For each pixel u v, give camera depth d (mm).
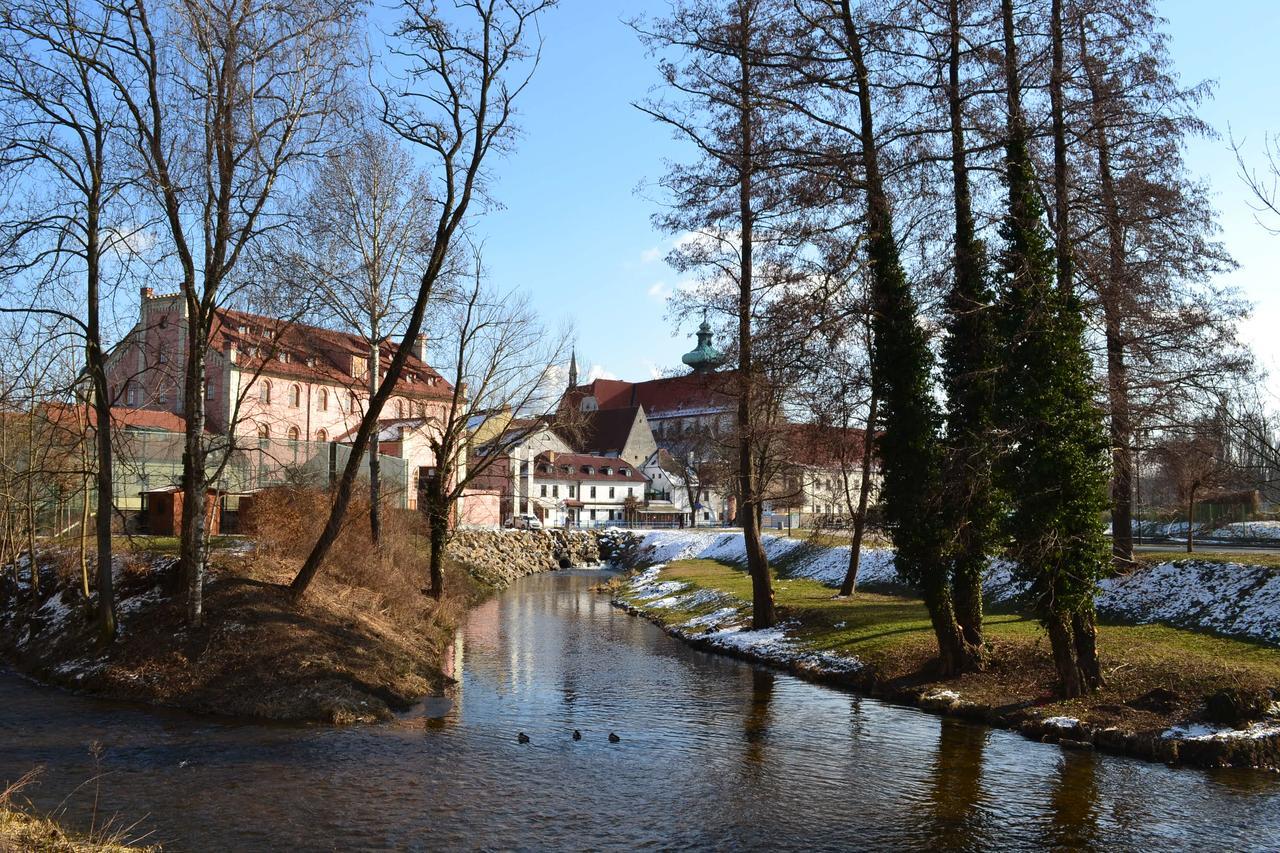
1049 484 16984
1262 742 14055
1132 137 21656
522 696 19797
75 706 17812
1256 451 19062
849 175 19469
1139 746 14680
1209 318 22734
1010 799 12539
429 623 28047
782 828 11406
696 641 27969
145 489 37000
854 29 19703
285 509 28281
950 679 19328
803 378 20984
